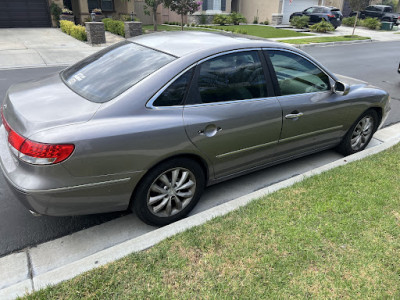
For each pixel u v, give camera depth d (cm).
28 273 251
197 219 289
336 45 1789
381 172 376
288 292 221
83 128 239
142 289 220
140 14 2297
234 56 315
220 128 299
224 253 252
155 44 323
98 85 287
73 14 2091
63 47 1341
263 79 334
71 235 296
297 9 2722
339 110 400
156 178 279
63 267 232
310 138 391
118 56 324
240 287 224
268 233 274
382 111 459
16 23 1892
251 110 319
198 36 343
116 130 247
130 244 257
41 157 227
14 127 250
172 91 278
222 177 334
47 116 246
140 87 267
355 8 2097
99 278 224
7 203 338
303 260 247
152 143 262
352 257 252
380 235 275
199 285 224
